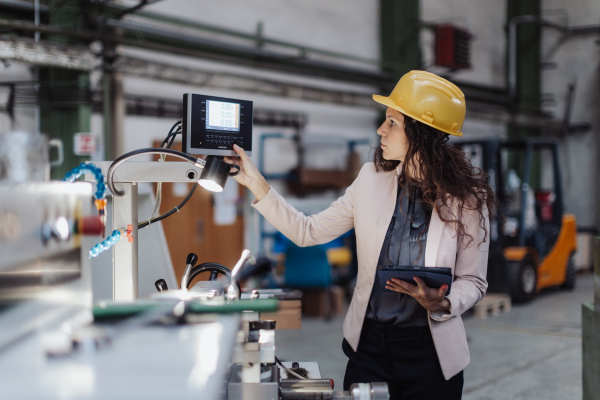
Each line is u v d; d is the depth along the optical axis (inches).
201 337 29.2
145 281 69.4
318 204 245.8
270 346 38.1
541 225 271.0
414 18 279.7
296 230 56.9
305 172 231.0
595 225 349.1
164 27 195.2
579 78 353.7
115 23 171.5
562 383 135.8
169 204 196.1
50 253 31.2
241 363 39.0
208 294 41.6
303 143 241.9
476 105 310.8
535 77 362.3
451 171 50.5
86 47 161.2
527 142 243.6
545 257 255.3
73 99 159.6
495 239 226.4
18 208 28.9
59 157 154.1
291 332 184.2
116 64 164.2
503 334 186.4
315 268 192.1
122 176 44.9
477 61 339.9
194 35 203.6
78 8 162.4
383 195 53.7
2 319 28.1
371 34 277.0
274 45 232.2
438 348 50.0
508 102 353.7
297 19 242.5
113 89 170.4
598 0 344.2
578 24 351.3
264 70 230.4
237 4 219.0
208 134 44.8
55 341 28.2
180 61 200.4
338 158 258.7
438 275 44.8
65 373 24.4
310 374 51.3
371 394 39.1
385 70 279.4
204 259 207.0
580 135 353.4
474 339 180.1
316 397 39.2
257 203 54.9
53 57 142.7
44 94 157.8
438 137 51.4
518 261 233.1
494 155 223.0
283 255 215.8
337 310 215.3
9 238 28.4
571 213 356.2
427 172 50.3
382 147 54.5
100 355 26.4
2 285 28.0
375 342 52.9
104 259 62.9
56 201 31.8
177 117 201.0
